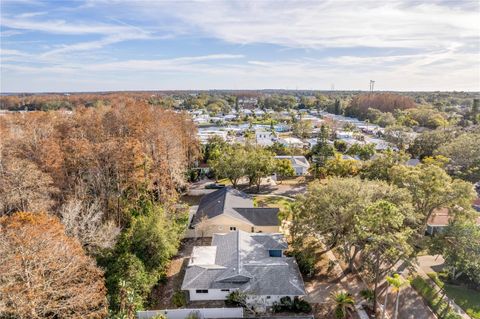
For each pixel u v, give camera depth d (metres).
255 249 30.20
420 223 32.06
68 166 36.56
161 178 41.97
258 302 24.81
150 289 25.94
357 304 25.34
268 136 102.88
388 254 22.78
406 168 39.09
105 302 20.39
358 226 24.22
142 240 27.88
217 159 58.72
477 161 58.12
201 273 26.56
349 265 29.66
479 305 25.47
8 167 28.67
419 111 124.62
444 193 31.41
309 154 77.50
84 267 21.08
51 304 17.84
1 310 16.02
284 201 49.59
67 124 48.69
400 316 24.20
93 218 27.39
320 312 24.59
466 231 27.33
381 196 29.22
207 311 23.70
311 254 31.41
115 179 37.03
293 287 25.23
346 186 29.58
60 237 19.09
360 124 134.50
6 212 27.75
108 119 50.16
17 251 16.67
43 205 28.02
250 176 53.84
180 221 36.84
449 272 28.98
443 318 23.58
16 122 53.28
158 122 47.47
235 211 38.47
